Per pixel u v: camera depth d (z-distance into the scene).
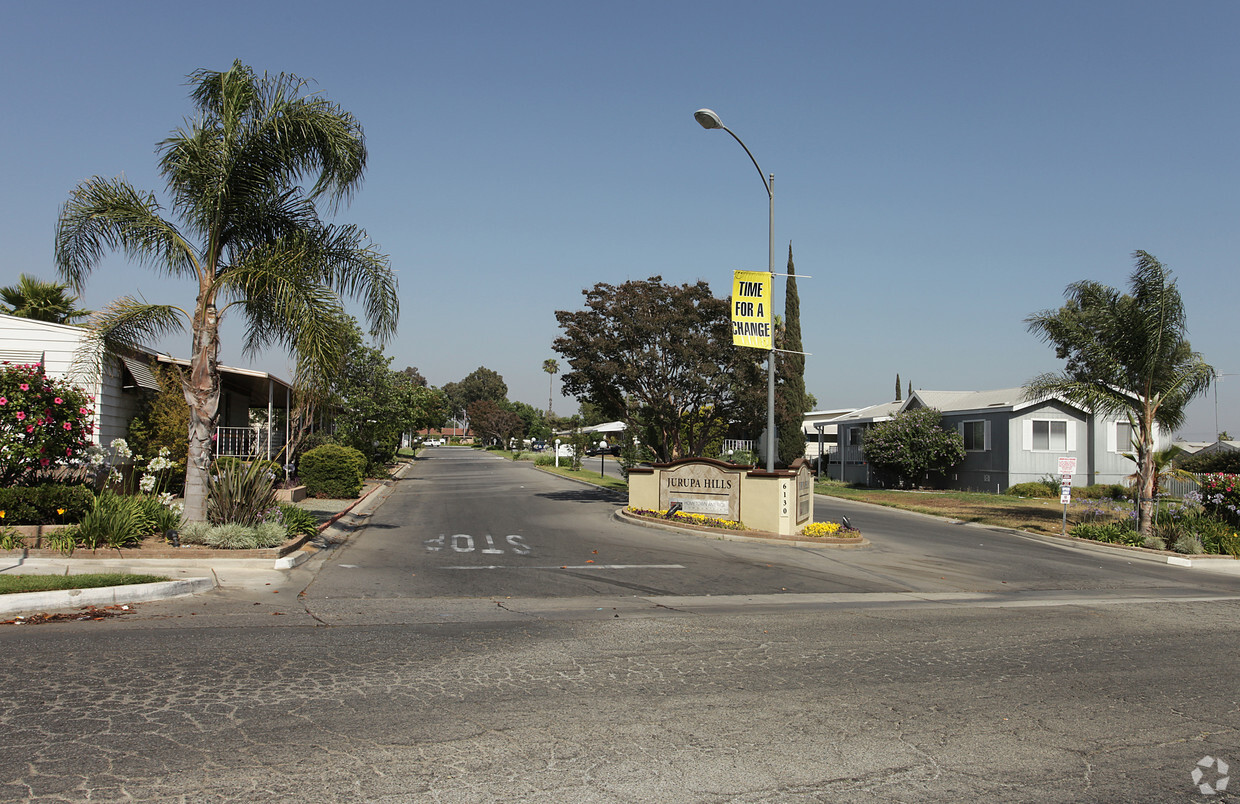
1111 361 19.16
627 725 5.24
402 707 5.45
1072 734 5.35
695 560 13.84
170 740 4.68
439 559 13.27
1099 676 6.89
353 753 4.59
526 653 7.09
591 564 13.12
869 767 4.66
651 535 17.12
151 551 11.18
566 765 4.54
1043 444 33.44
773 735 5.15
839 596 11.20
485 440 124.94
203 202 12.55
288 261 12.77
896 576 13.21
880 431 36.91
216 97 12.88
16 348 15.88
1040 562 15.80
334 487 24.20
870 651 7.55
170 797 3.93
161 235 12.59
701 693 6.01
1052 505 28.25
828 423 46.97
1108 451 33.66
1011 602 11.17
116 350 13.29
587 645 7.46
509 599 10.00
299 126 12.87
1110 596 12.08
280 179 13.20
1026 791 4.39
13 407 12.49
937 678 6.66
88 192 12.40
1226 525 19.16
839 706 5.80
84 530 11.09
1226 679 6.89
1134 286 19.06
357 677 6.14
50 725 4.85
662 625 8.49
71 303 28.61
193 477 12.52
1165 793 4.41
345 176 13.47
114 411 17.48
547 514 21.47
